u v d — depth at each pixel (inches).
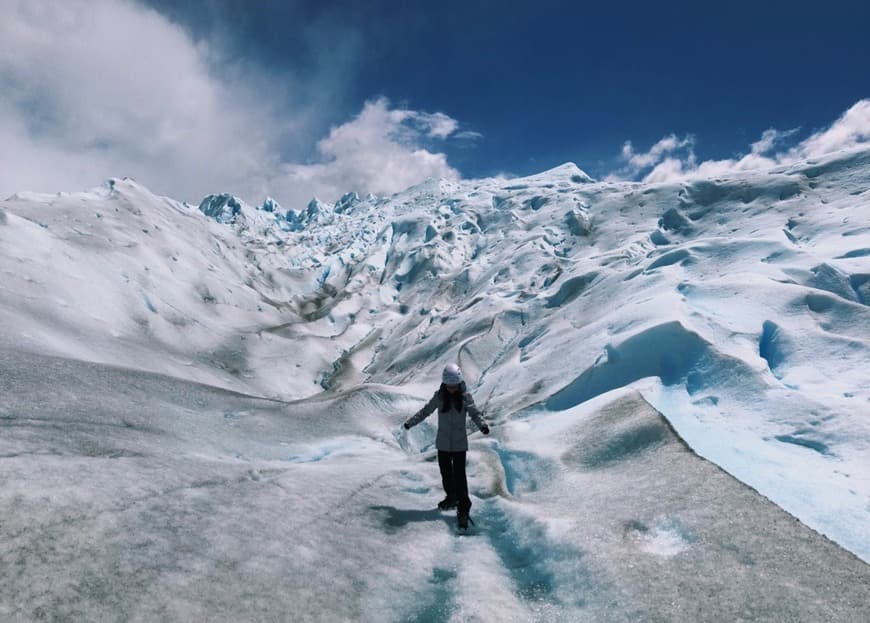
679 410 339.6
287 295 3565.5
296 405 509.0
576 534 181.2
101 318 1942.7
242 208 6072.8
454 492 235.6
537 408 481.7
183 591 125.7
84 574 121.9
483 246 2945.4
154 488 179.5
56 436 209.3
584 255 1785.2
